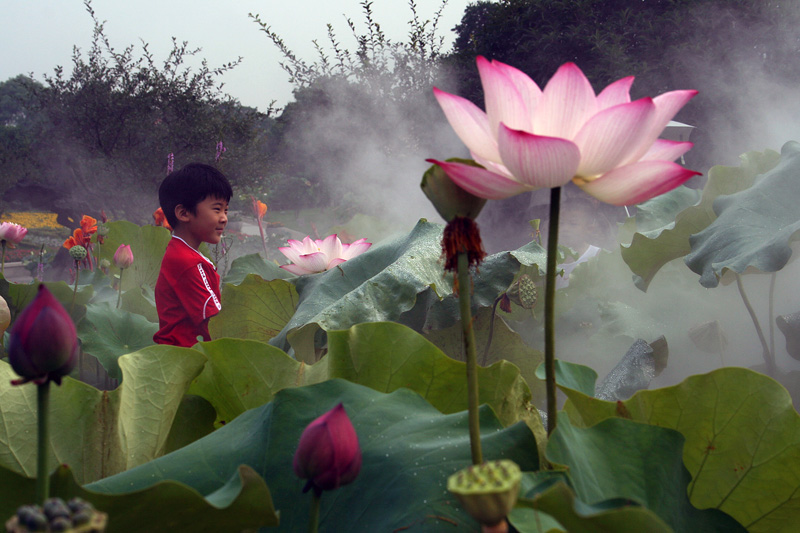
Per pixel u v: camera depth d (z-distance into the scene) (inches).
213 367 47.5
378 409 36.6
